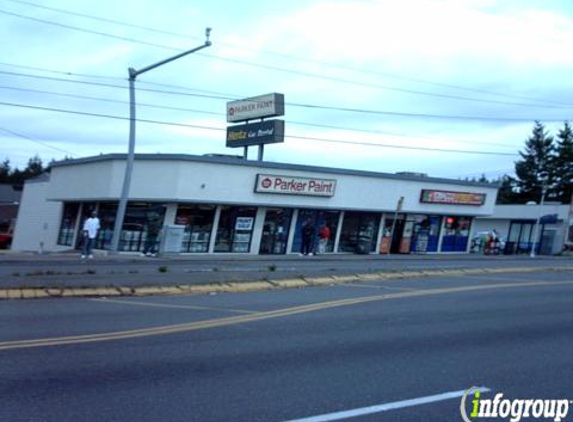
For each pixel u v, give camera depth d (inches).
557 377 299.6
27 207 1788.9
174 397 246.2
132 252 1250.0
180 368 289.1
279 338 366.3
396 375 293.4
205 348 331.3
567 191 3297.2
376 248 1526.8
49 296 494.9
